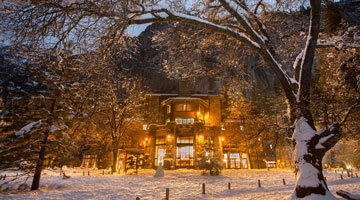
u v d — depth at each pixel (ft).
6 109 59.72
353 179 60.23
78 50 25.52
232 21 42.73
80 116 72.02
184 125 133.28
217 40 46.93
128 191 53.06
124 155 143.54
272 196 39.11
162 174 85.76
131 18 28.48
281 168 135.54
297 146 31.73
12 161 56.49
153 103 158.51
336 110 35.06
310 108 34.37
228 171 109.40
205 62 50.37
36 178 59.21
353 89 38.88
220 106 161.99
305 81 33.81
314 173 29.27
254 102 158.20
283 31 47.80
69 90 66.85
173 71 48.98
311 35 32.94
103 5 23.70
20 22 22.90
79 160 72.13
